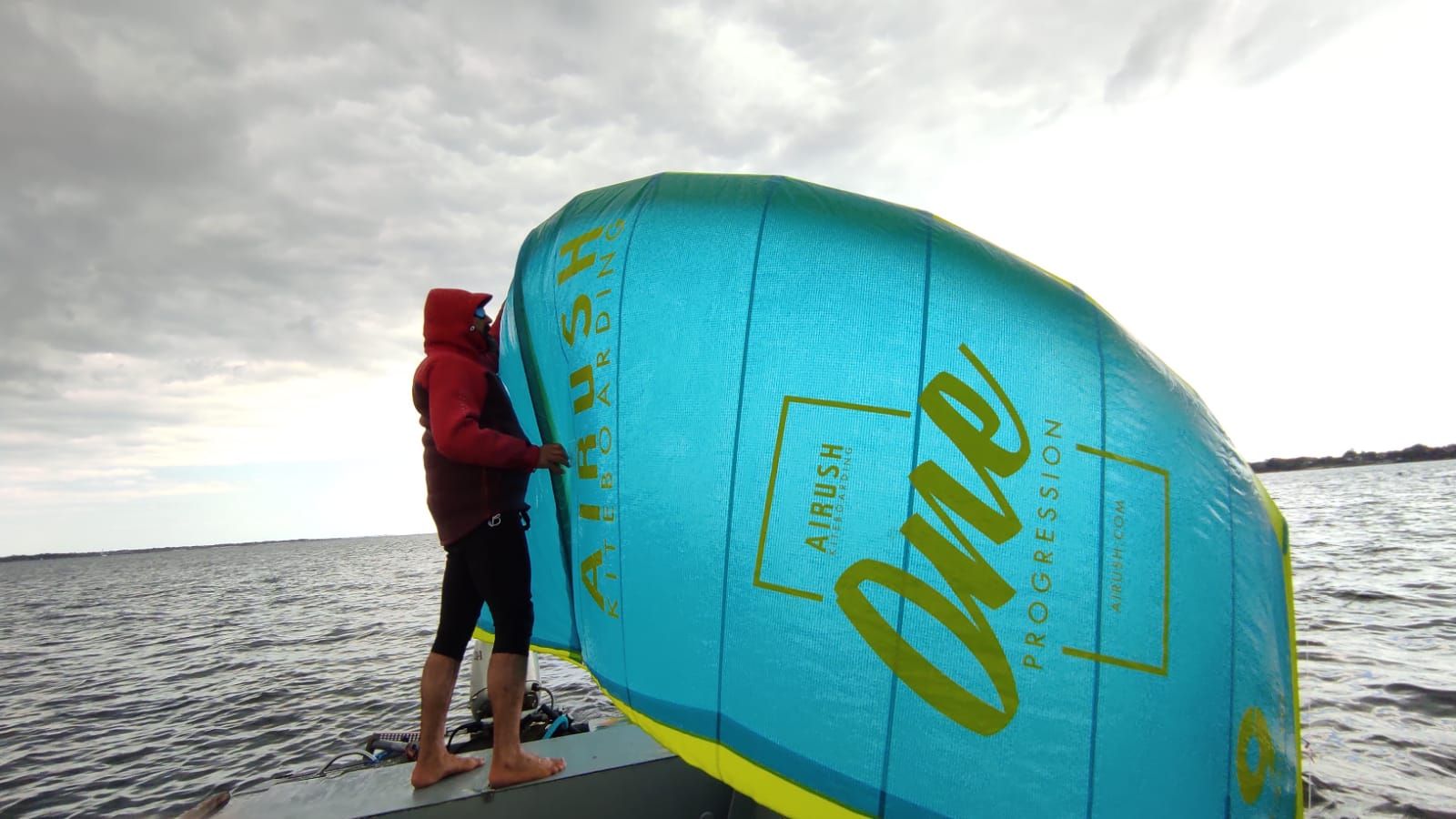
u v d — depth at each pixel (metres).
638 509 1.97
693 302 1.98
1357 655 6.66
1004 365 1.79
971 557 1.68
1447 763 4.18
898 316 1.82
